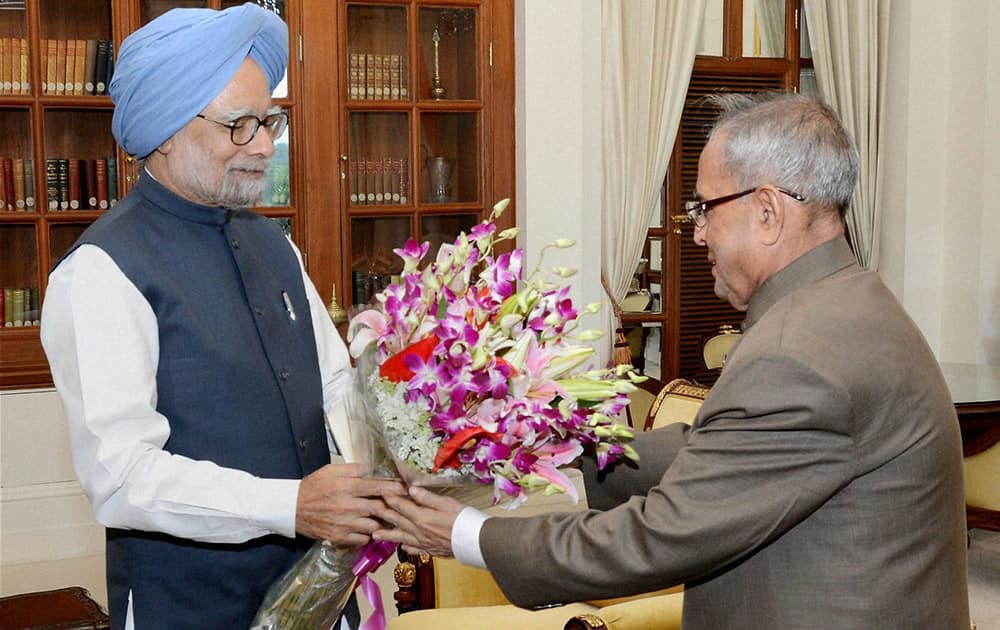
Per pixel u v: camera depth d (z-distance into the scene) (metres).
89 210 4.37
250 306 1.75
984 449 4.04
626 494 1.84
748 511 1.40
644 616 2.10
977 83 5.89
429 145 4.79
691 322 6.02
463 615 2.52
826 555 1.45
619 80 5.14
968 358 6.04
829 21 5.86
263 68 1.70
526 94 4.77
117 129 1.68
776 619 1.47
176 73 1.59
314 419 1.80
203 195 1.68
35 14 4.22
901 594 1.44
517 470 1.42
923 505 1.45
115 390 1.54
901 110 6.00
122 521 1.56
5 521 4.30
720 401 1.46
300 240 4.62
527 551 1.51
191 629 1.68
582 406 1.48
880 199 6.04
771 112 1.54
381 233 4.76
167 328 1.63
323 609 1.72
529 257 4.86
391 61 4.69
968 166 5.97
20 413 4.31
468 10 4.77
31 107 4.25
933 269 6.13
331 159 4.62
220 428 1.65
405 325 1.41
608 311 5.27
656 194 5.39
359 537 1.57
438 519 1.55
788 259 1.54
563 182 4.87
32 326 4.33
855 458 1.42
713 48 5.87
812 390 1.39
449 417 1.37
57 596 2.18
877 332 1.46
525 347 1.39
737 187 1.55
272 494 1.57
